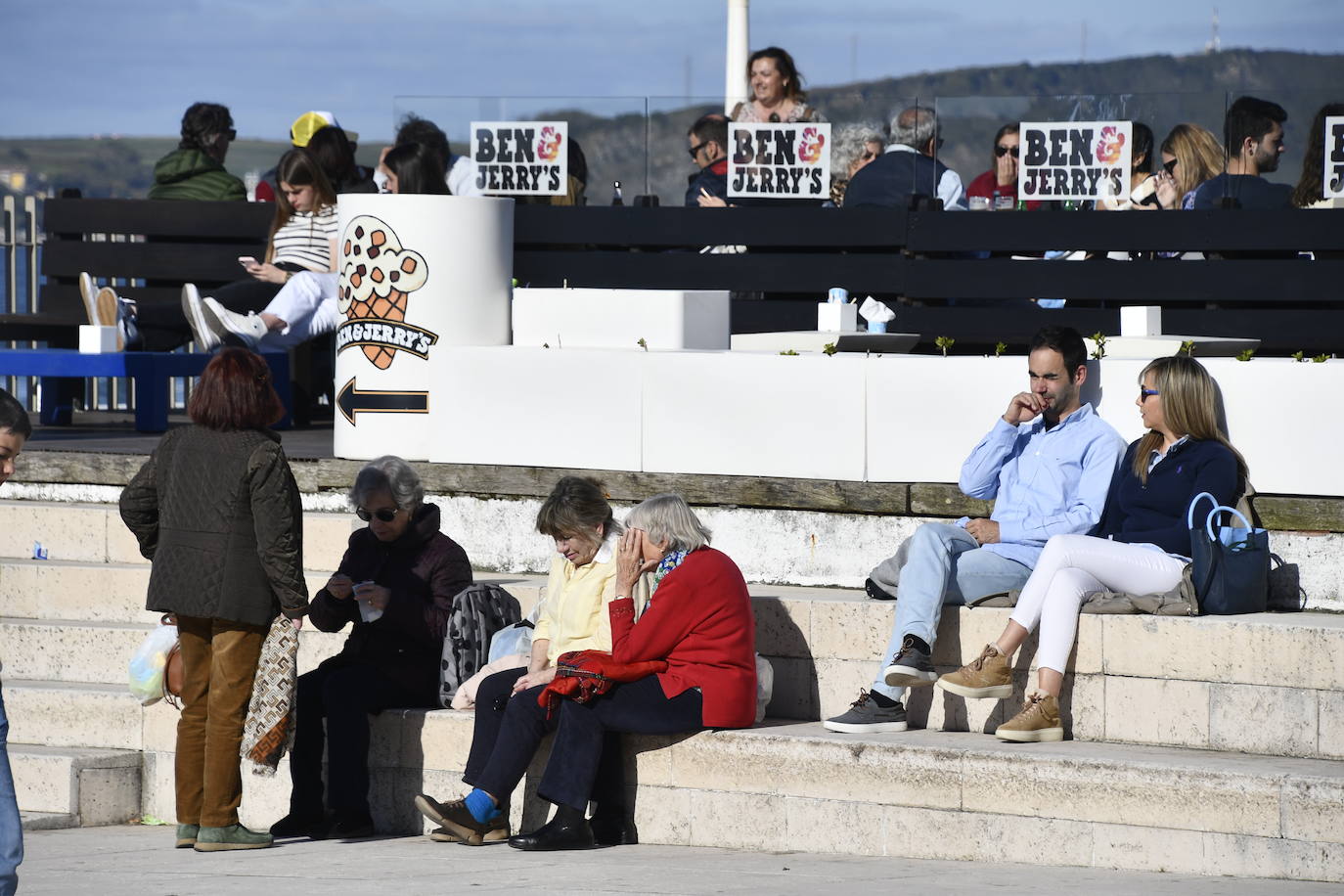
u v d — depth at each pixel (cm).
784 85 3112
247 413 1752
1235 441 1858
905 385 1997
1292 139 2900
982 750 1652
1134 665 1711
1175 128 2958
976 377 1969
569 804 1731
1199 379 1802
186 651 1788
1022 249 3030
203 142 3388
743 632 1769
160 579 1752
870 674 1838
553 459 2159
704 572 1752
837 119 3100
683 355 2089
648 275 3189
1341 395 1820
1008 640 1730
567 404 2147
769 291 3156
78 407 3394
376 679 1867
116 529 2262
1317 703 1636
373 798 1883
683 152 3170
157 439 2702
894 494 1997
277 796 1950
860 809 1694
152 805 2011
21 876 1605
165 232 3369
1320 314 2917
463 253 2267
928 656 1755
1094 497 1828
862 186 3094
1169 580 1742
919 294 3081
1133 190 2991
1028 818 1630
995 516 1867
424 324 2259
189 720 1795
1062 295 3023
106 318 2962
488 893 1479
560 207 3212
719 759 1745
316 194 2952
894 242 3077
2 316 3244
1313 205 2894
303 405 3075
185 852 1761
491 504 2191
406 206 2255
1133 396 1902
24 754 1980
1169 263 2973
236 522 1738
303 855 1727
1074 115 2997
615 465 2130
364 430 2283
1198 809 1566
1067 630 1711
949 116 3062
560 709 1775
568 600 1808
